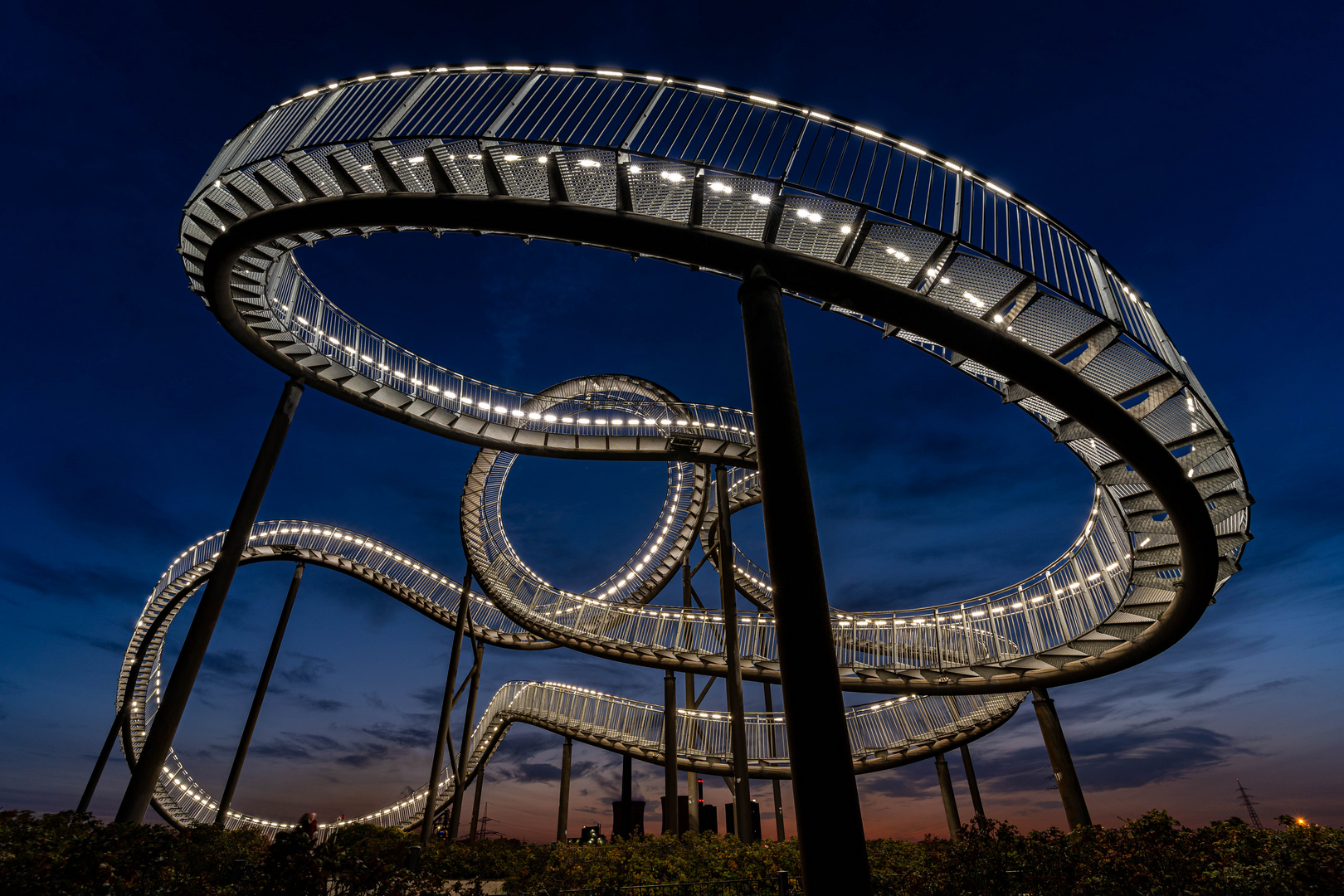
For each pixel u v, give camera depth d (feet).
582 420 63.36
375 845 41.34
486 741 85.61
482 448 66.90
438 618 78.23
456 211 30.78
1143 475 34.12
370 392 55.42
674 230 27.07
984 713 66.08
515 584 74.33
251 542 72.74
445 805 85.40
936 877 25.04
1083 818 50.06
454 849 43.93
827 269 26.84
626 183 27.45
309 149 33.71
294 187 37.88
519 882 30.30
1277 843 22.53
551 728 79.25
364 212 33.53
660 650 63.05
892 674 58.08
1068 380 30.25
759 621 63.67
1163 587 43.65
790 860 30.32
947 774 68.69
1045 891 22.86
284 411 49.01
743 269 26.84
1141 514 41.24
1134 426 31.86
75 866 18.66
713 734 67.97
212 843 31.22
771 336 22.62
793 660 17.52
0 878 17.49
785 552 18.81
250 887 19.90
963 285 30.40
